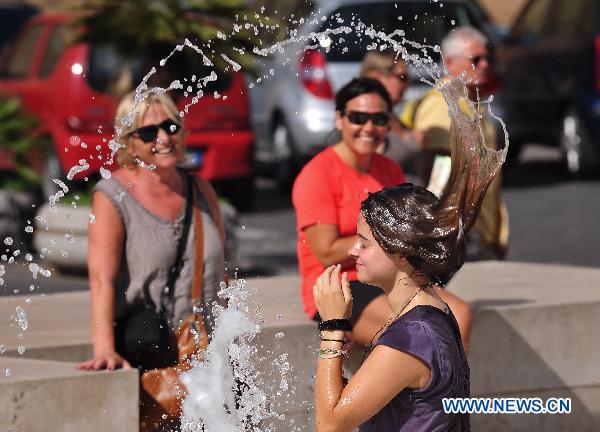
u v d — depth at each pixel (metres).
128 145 10.79
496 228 15.03
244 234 24.91
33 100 24.89
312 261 11.59
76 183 23.81
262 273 20.67
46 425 9.62
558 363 12.66
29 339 11.46
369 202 7.79
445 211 7.67
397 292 7.77
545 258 22.64
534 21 33.09
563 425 12.74
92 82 23.72
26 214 22.22
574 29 31.56
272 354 11.30
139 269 10.63
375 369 7.49
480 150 7.69
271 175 33.31
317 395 7.78
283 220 26.72
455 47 14.49
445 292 11.50
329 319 7.92
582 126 31.41
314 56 27.08
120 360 10.23
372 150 11.51
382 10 25.16
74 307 13.26
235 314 10.88
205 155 25.20
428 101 14.28
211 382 10.68
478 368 12.33
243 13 20.48
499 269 15.09
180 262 10.77
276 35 21.88
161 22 20.16
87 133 23.72
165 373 10.49
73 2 21.30
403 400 7.54
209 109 25.20
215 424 10.68
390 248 7.67
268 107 28.89
